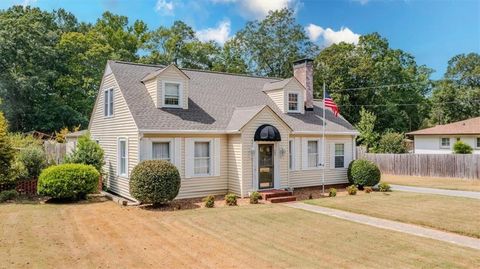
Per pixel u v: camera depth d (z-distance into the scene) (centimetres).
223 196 1762
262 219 1261
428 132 3762
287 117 2092
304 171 2055
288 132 1861
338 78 4597
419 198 1748
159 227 1144
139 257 853
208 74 2227
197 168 1752
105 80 2034
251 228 1132
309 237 1029
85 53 4581
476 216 1316
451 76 6059
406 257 853
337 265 796
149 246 941
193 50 5034
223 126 1800
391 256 860
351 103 4769
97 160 1872
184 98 1820
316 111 2342
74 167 1634
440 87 5781
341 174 2206
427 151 3822
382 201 1653
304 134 2042
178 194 1670
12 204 1538
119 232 1083
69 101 4591
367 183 2078
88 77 4588
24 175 1780
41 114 4175
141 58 4888
